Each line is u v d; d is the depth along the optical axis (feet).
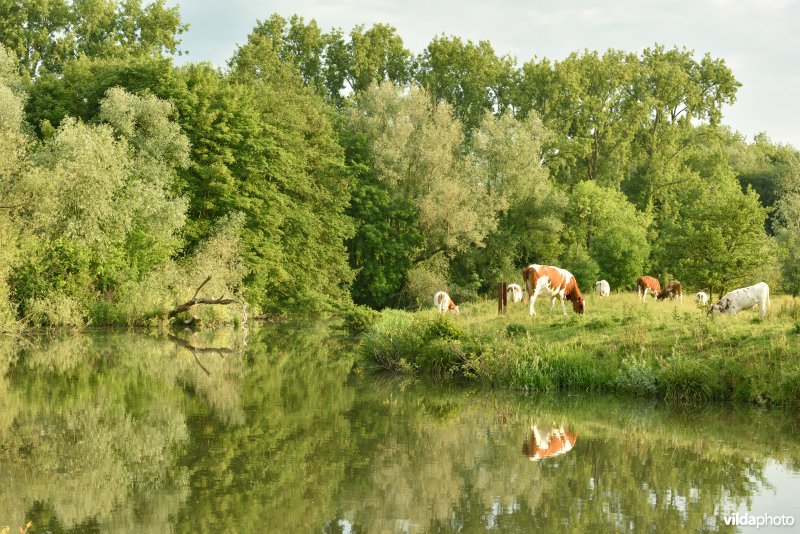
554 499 31.91
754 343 54.95
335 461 37.81
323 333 112.47
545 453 39.58
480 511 30.40
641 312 72.38
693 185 216.33
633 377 54.90
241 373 69.15
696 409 50.24
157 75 131.03
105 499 31.81
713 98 239.50
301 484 33.96
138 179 115.24
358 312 113.50
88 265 109.60
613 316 74.28
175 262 122.42
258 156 139.85
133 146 121.60
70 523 28.91
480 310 98.89
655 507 30.91
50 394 56.80
